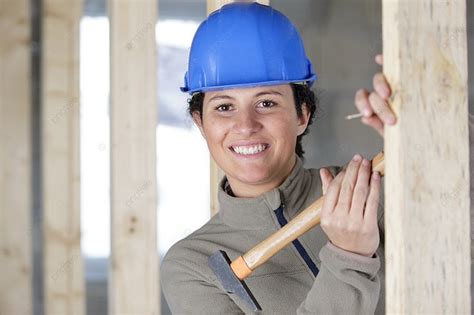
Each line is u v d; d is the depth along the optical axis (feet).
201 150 16.46
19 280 11.82
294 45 5.96
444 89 3.69
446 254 3.71
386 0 3.73
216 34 5.92
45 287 9.52
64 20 9.48
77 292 9.58
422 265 3.68
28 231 11.88
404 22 3.64
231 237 6.10
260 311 5.48
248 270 5.41
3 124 11.57
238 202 6.06
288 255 5.91
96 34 15.56
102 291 16.10
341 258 4.82
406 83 3.65
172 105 16.19
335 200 4.60
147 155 6.81
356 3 14.74
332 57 14.76
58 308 9.49
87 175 16.21
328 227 4.65
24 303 11.78
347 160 14.65
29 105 11.71
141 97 6.82
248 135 5.69
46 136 9.63
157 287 6.76
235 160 5.82
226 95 5.78
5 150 11.76
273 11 6.03
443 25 3.69
